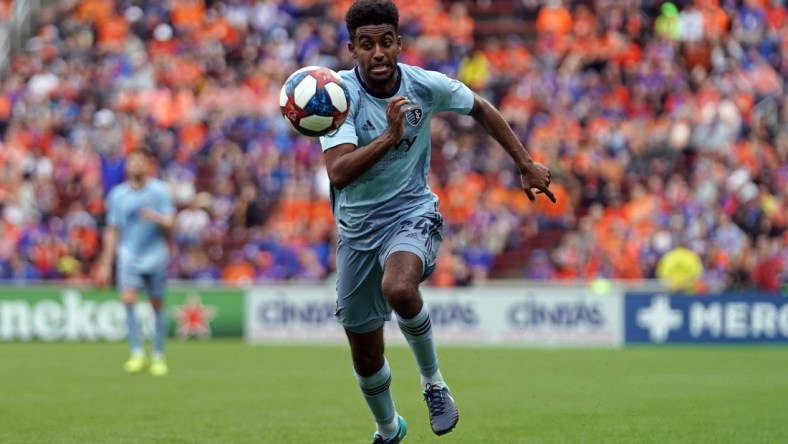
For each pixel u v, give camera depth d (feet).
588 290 224.12
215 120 293.84
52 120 299.17
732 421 103.91
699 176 254.27
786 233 242.78
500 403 120.57
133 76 307.99
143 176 163.22
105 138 290.15
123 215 163.32
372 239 76.13
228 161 283.18
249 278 255.70
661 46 291.99
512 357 192.13
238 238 267.59
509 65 296.10
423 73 75.97
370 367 79.00
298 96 70.85
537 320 225.76
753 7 302.66
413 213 76.07
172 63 310.65
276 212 270.87
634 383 144.36
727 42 294.46
